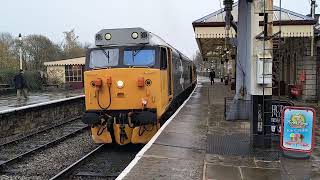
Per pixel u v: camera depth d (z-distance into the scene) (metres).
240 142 9.35
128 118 11.05
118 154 11.13
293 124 6.61
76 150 11.78
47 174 9.07
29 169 9.50
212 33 17.72
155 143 9.16
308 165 6.59
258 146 8.76
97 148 11.35
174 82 14.80
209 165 7.36
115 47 11.62
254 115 8.77
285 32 16.78
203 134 10.35
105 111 11.30
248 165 7.36
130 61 11.46
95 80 11.31
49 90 40.03
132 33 11.59
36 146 12.31
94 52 11.74
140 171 6.95
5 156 10.86
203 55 41.38
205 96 24.05
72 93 36.34
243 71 13.05
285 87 22.92
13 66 46.97
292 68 21.67
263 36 8.41
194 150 8.54
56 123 17.61
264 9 8.37
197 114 14.53
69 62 43.75
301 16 17.08
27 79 38.16
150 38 11.82
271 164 7.43
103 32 11.73
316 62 18.70
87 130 15.91
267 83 8.48
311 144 6.55
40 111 15.91
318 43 18.14
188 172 6.91
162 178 6.55
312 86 18.84
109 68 11.39
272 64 8.62
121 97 11.22
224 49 29.52
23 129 14.35
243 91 13.05
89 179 8.71
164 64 12.02
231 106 13.09
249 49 8.86
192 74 31.64
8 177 8.75
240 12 13.04
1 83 34.88
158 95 11.23
